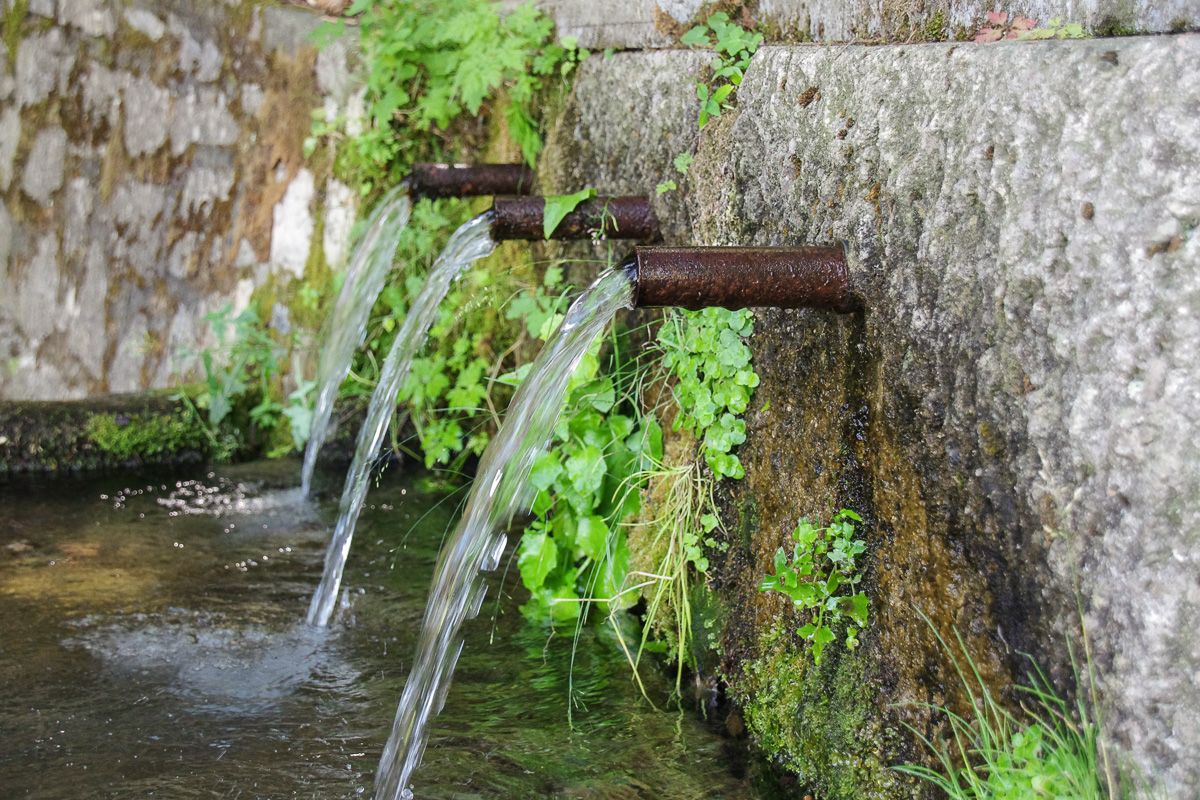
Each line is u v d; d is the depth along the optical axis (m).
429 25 5.30
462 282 5.43
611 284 2.78
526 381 3.08
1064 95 2.03
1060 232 2.05
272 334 5.78
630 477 3.75
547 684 3.48
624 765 3.01
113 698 3.36
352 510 4.23
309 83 5.66
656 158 4.00
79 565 4.37
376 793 2.88
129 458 5.54
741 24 3.81
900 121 2.50
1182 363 1.86
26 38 5.45
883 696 2.62
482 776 2.96
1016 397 2.16
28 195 5.58
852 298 2.70
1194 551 1.85
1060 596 2.09
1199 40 1.82
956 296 2.31
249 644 3.74
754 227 3.26
